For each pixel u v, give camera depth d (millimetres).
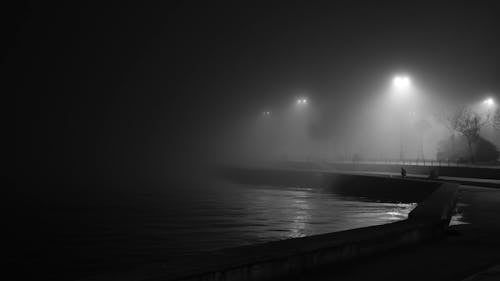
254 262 9523
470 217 23766
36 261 30281
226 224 43562
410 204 54562
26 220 49344
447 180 56875
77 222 47469
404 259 12508
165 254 31109
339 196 67562
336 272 10938
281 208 55375
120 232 40781
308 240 11938
